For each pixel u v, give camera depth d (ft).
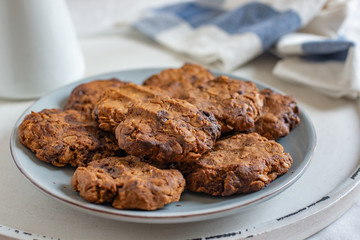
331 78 1.51
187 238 0.92
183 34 1.91
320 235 1.02
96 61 1.76
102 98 1.13
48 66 1.41
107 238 0.92
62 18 1.43
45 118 1.11
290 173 1.00
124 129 0.98
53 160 1.03
